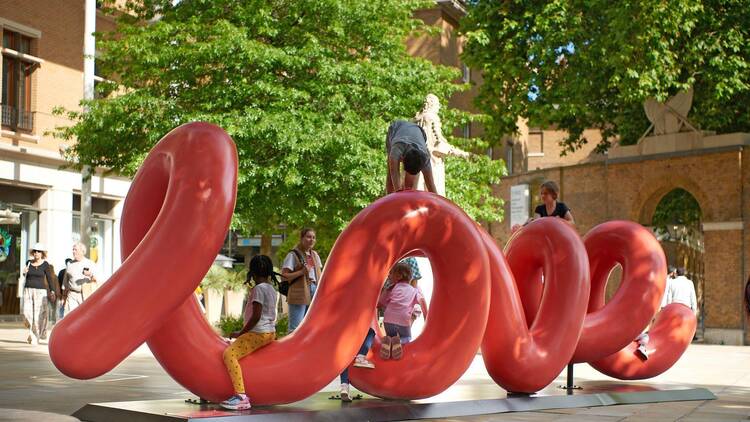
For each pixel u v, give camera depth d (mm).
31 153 30969
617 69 28094
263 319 8695
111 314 7629
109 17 35219
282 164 23547
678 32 27922
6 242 30453
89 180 26891
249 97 24344
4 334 23562
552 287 10688
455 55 40938
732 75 28688
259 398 8617
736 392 12969
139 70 25109
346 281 8867
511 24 30625
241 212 24516
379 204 9156
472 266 9320
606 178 32031
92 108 25172
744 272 28828
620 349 11734
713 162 29594
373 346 9578
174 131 8438
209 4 25391
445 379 9430
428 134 14188
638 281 11727
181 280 7809
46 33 32312
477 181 29453
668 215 34906
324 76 24547
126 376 13430
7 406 9594
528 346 10242
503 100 33094
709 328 29344
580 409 10500
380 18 26484
